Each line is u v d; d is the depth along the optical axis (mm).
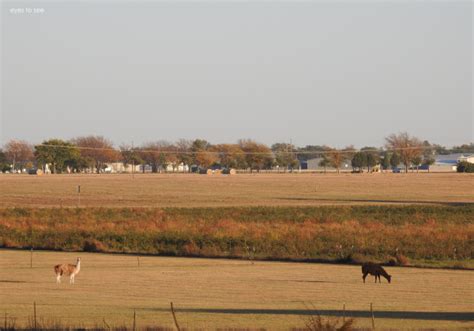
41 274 107875
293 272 112375
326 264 123562
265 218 185625
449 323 71625
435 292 94250
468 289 96750
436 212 197875
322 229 157750
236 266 119062
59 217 185000
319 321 51656
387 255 129500
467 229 156750
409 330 65875
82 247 141875
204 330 63500
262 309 79938
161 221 174500
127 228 157125
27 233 152375
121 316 73688
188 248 136250
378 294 92312
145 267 116625
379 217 188500
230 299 87000
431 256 129750
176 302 84188
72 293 90312
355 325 68312
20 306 79688
